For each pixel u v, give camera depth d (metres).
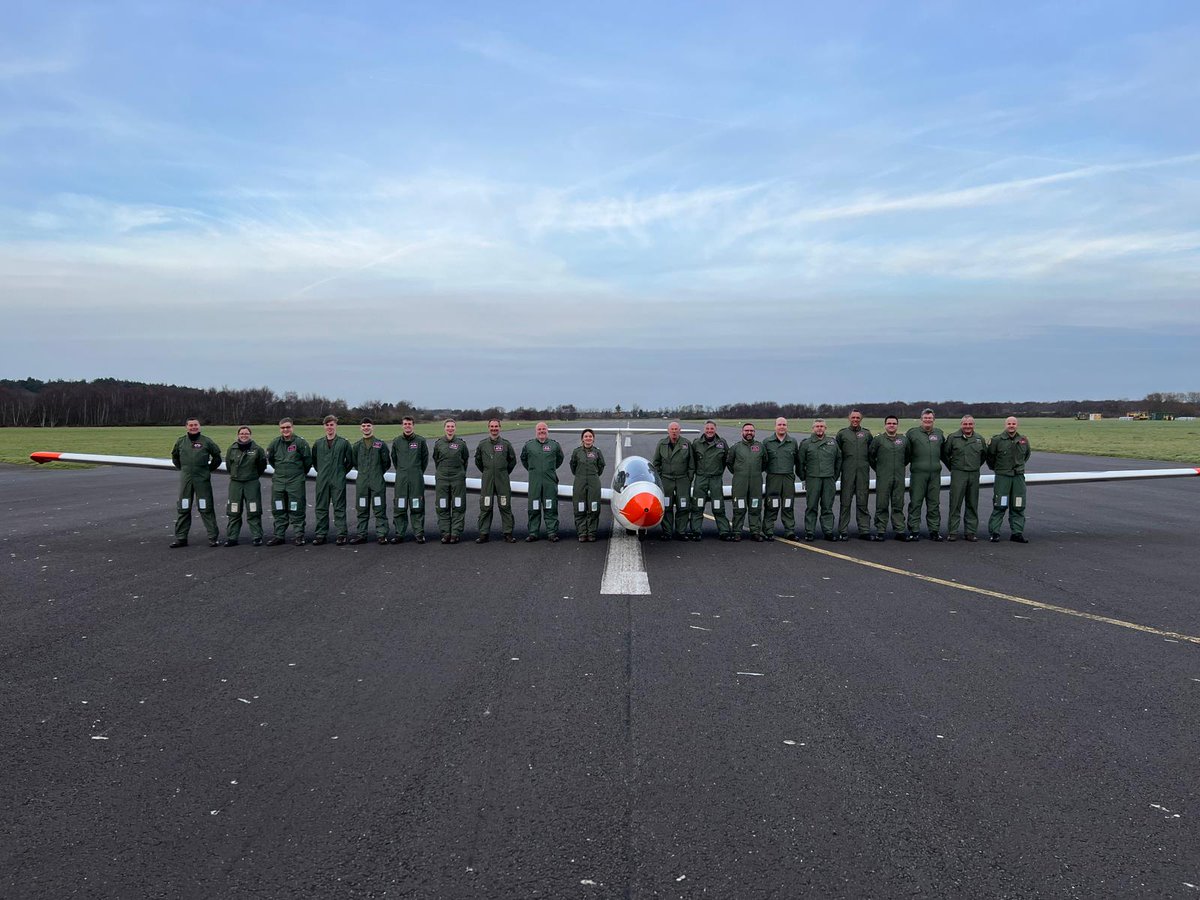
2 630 6.80
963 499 12.34
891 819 3.55
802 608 7.60
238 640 6.48
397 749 4.32
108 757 4.23
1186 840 3.38
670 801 3.72
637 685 5.36
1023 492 12.02
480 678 5.50
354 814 3.61
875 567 9.80
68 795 3.80
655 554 10.77
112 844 3.36
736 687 5.32
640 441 42.62
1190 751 4.31
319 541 11.68
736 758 4.20
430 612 7.42
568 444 38.28
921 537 12.54
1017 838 3.40
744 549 11.23
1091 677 5.57
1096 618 7.24
